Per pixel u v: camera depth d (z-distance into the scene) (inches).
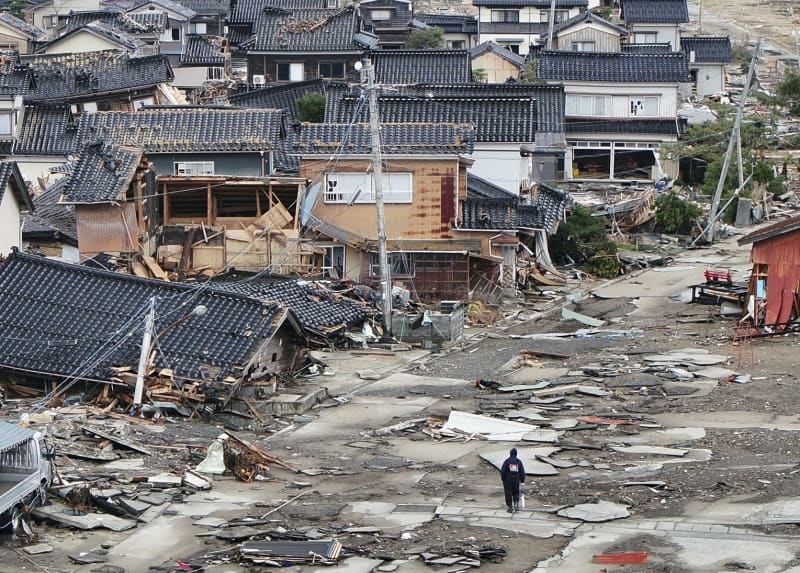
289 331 1939.0
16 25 4628.4
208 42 4473.4
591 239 2994.6
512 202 2605.8
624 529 1269.7
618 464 1502.2
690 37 5162.4
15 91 3206.2
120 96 3646.7
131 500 1373.0
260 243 2449.6
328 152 2527.1
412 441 1659.7
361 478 1489.9
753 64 3420.3
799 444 1545.3
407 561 1208.2
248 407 1775.3
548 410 1781.5
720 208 3526.1
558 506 1353.3
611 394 1851.6
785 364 1982.0
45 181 2989.7
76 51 4301.2
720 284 2534.5
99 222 2367.1
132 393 1766.7
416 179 2539.4
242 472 1483.8
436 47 4945.9
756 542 1210.6
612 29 4709.6
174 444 1603.1
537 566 1188.5
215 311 1866.4
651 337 2260.1
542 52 4079.7
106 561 1225.4
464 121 2908.5
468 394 1899.6
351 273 2539.4
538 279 2800.2
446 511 1349.7
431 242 2541.8
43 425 1627.7
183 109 2758.4
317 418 1781.5
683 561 1177.4
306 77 4207.7
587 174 4050.2
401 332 2265.0
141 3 4881.9
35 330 1847.9
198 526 1316.4
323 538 1272.1
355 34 4254.4
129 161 2410.2
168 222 2508.6
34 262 1955.0
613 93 4010.8
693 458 1513.3
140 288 1914.4
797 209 3622.0
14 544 1258.0
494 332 2373.3
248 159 2610.7
